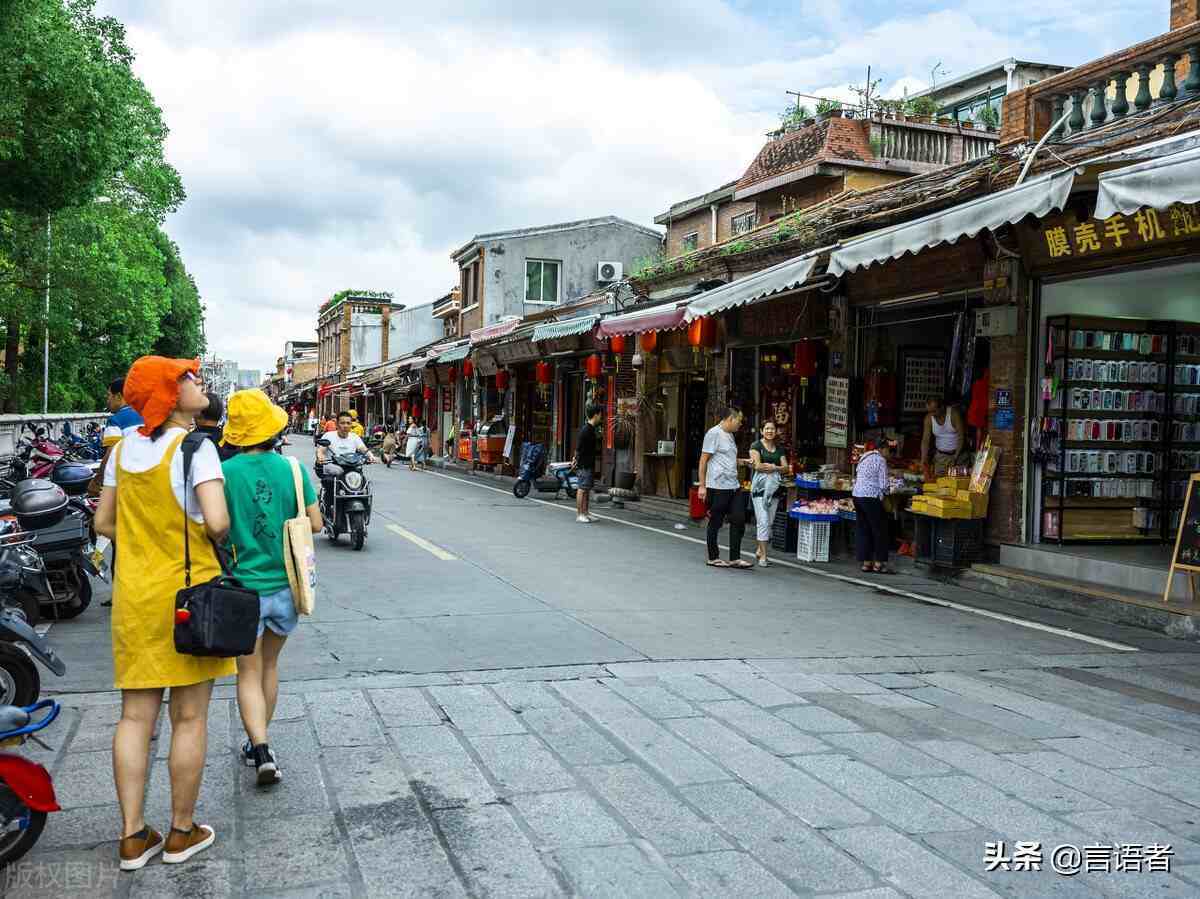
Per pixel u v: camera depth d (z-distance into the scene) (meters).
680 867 3.42
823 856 3.52
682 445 17.66
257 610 3.47
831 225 11.73
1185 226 7.91
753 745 4.72
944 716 5.29
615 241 33.31
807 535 11.52
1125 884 3.36
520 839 3.63
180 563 3.44
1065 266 9.37
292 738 4.72
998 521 10.01
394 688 5.59
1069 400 9.98
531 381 26.86
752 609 8.33
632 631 7.25
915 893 3.25
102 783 4.16
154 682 3.34
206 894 3.20
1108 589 8.58
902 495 11.46
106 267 25.30
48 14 14.11
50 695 5.41
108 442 7.90
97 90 14.27
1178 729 5.20
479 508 16.98
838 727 5.04
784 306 13.77
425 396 37.19
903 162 18.20
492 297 32.16
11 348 28.98
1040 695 5.81
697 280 16.89
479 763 4.42
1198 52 8.43
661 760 4.48
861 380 12.38
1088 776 4.41
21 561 6.30
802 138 19.38
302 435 68.75
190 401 3.58
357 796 4.02
